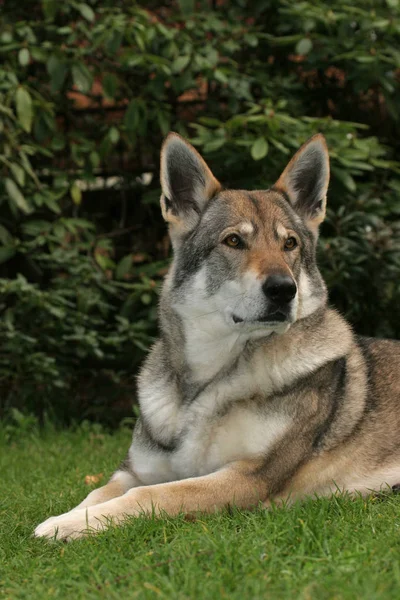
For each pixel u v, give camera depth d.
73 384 11.29
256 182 10.37
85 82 10.30
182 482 5.63
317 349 6.13
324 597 3.70
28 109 9.79
